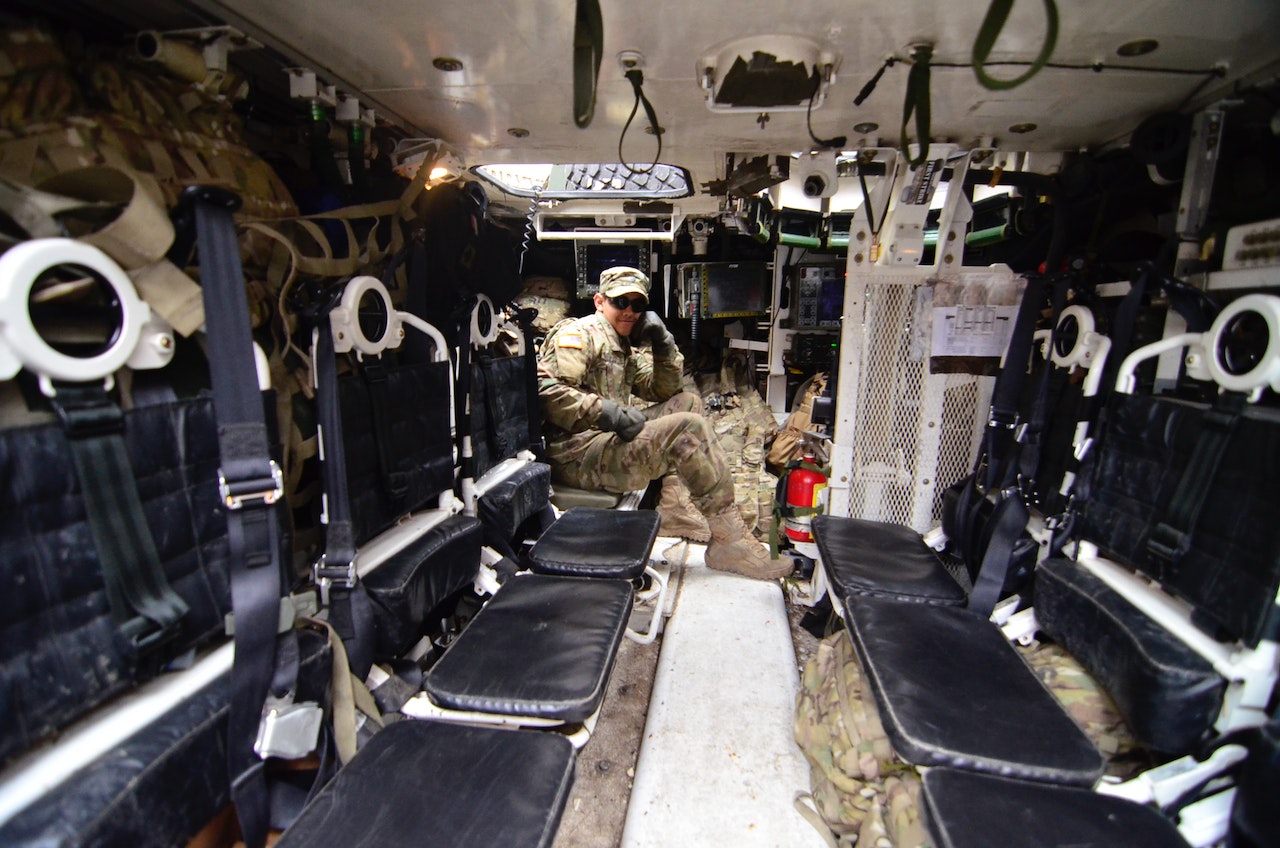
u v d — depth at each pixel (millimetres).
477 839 963
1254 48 1241
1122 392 1489
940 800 1063
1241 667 1104
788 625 2525
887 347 2318
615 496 2932
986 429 1983
